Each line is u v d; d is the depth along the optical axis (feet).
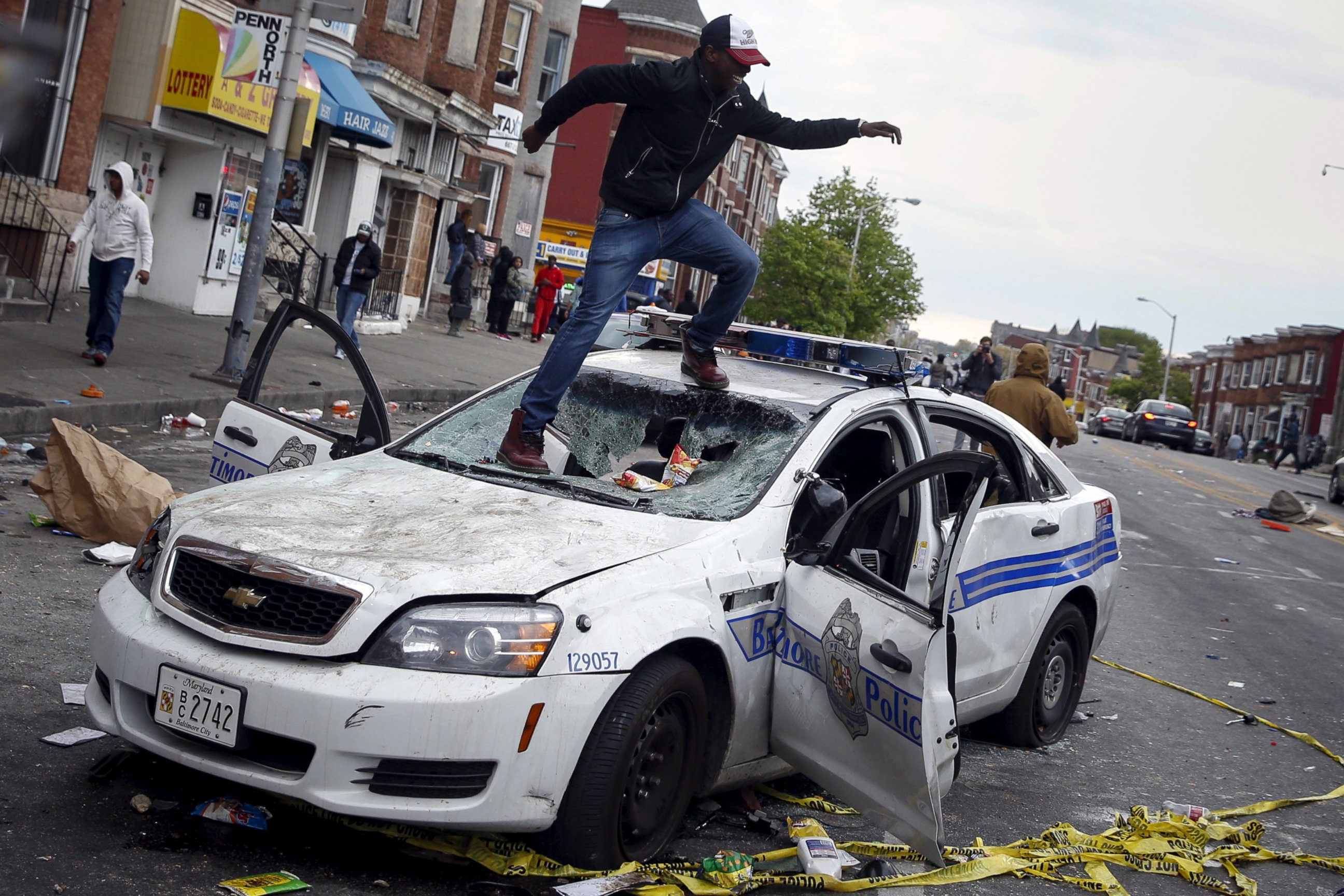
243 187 64.49
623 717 11.45
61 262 50.21
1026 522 18.21
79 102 51.98
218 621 11.40
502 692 10.81
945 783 12.17
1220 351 288.51
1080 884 14.02
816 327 205.36
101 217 39.63
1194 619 34.58
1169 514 63.00
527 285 126.52
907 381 17.07
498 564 11.69
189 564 11.93
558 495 13.97
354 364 16.87
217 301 64.18
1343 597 42.63
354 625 11.00
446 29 93.50
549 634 11.12
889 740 12.21
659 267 112.27
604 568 11.95
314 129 73.87
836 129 16.35
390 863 11.78
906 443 16.22
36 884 10.40
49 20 49.65
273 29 43.11
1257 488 92.94
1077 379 599.98
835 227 217.77
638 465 15.96
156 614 11.91
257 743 11.32
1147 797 18.08
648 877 11.60
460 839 12.00
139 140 59.06
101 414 33.63
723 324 16.07
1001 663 17.69
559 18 131.03
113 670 11.82
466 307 89.20
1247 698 25.84
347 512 12.87
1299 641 33.14
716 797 14.88
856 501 15.75
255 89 59.00
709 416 15.83
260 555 11.54
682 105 15.28
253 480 14.26
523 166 131.34
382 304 80.64
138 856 11.22
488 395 17.29
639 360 17.40
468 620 11.09
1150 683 26.12
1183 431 164.55
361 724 10.66
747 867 12.10
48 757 13.17
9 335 41.83
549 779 11.05
